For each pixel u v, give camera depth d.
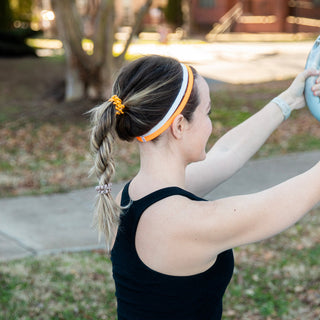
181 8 30.44
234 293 4.15
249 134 1.69
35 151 8.32
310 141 8.93
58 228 5.32
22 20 25.70
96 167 1.38
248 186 6.64
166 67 1.31
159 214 1.26
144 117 1.29
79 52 11.48
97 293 4.06
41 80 15.67
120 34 30.12
